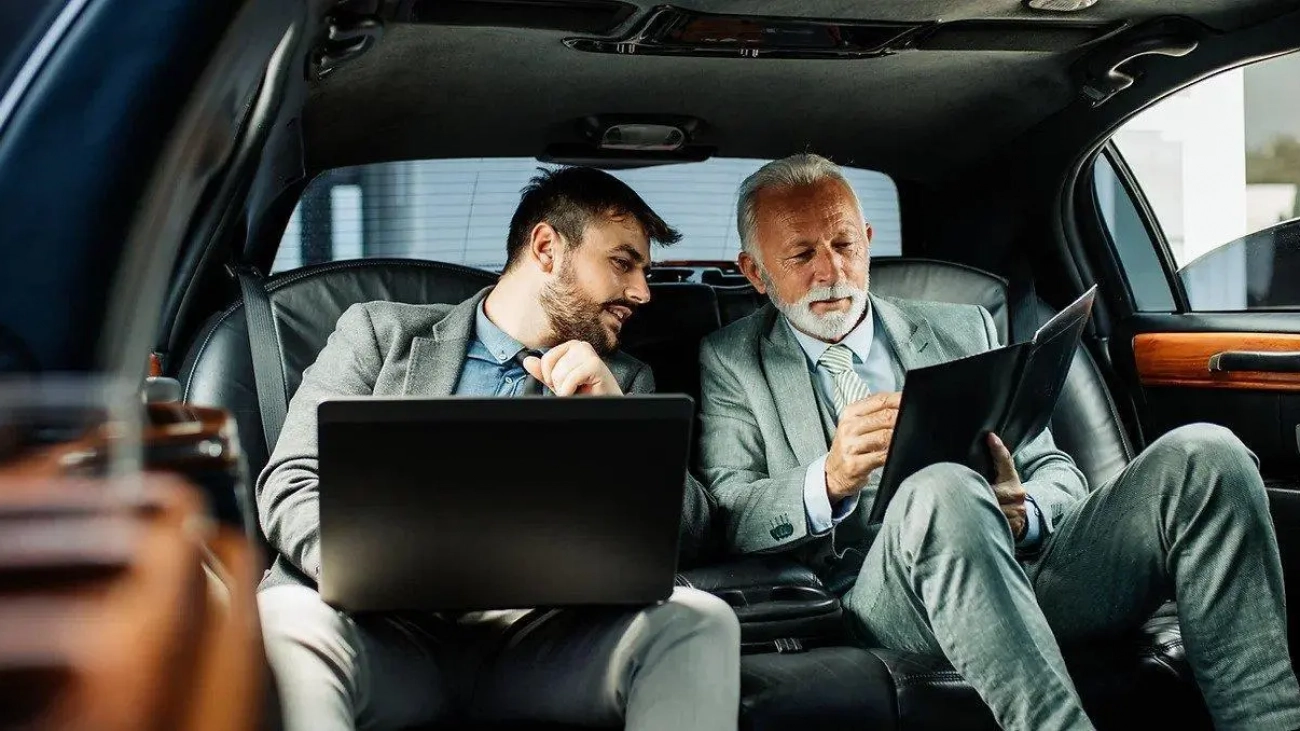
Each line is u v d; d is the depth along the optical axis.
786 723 1.83
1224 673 1.93
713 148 2.72
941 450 2.01
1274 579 1.94
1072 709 1.80
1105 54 2.41
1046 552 2.21
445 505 1.55
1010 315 2.87
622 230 2.28
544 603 1.67
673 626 1.70
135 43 1.46
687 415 1.54
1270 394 2.55
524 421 1.50
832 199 2.47
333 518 1.54
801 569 2.14
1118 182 2.81
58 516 0.45
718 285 2.83
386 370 2.22
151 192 1.53
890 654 2.01
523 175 2.70
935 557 1.87
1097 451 2.64
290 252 2.63
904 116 2.67
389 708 1.75
